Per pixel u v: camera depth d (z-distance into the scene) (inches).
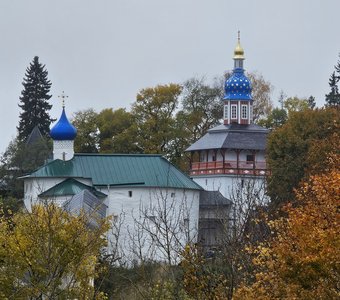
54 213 3668.8
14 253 3440.0
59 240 3422.7
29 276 3494.1
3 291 3442.4
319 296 2979.8
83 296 3326.8
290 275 2987.2
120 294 3469.5
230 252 2915.8
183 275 2893.7
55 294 3380.9
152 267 3496.6
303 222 3016.7
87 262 3506.4
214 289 2847.0
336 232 2942.9
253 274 3122.5
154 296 2945.4
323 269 2955.2
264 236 3260.3
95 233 3646.7
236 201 3417.8
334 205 3036.4
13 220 3577.8
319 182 3095.5
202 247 3061.0
